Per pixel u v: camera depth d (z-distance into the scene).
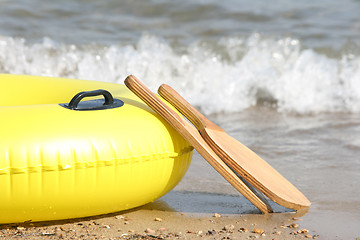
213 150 4.45
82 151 3.73
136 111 4.23
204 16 13.79
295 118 8.61
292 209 4.69
